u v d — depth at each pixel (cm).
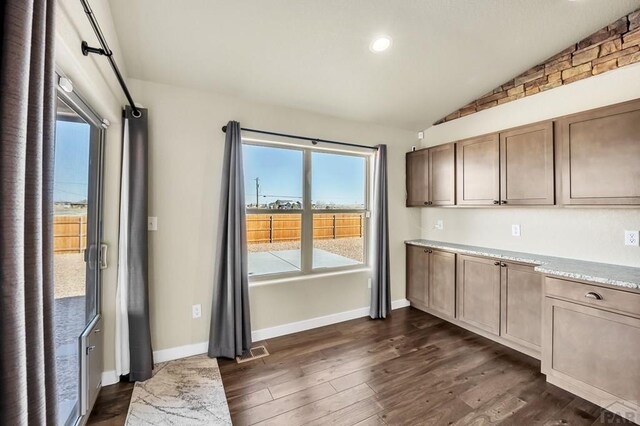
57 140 139
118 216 212
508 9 198
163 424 172
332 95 285
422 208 398
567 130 225
